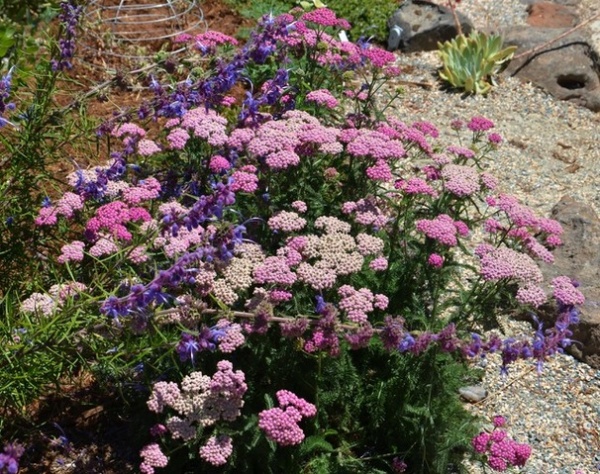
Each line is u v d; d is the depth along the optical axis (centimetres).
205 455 112
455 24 246
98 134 140
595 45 240
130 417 131
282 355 122
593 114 225
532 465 136
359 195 139
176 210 115
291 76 164
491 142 163
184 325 114
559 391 148
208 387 113
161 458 112
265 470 121
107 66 209
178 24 232
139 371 122
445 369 126
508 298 139
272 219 124
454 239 124
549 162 206
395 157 135
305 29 154
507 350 112
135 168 135
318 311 115
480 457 127
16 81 138
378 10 253
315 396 124
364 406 131
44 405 133
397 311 134
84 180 133
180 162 144
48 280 136
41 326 109
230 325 114
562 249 169
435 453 125
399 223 145
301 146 134
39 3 203
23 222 141
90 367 120
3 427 125
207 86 135
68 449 126
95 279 118
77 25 141
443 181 140
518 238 136
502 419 126
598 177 201
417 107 224
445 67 231
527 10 264
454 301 132
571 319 117
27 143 136
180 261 106
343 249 122
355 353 132
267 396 115
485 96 229
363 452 131
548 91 230
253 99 140
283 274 117
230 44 159
